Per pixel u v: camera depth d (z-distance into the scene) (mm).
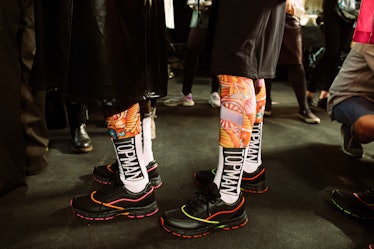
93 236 1136
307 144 2152
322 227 1258
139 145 1194
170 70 4348
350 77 1419
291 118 2732
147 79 1091
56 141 1969
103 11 927
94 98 986
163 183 1538
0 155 1260
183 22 5879
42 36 1075
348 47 3457
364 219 1310
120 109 1107
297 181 1631
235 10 990
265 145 2104
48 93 2051
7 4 1221
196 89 3674
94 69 964
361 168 1821
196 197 1224
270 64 1118
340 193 1387
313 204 1422
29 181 1489
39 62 1094
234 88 1069
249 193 1477
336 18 2688
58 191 1417
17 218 1217
